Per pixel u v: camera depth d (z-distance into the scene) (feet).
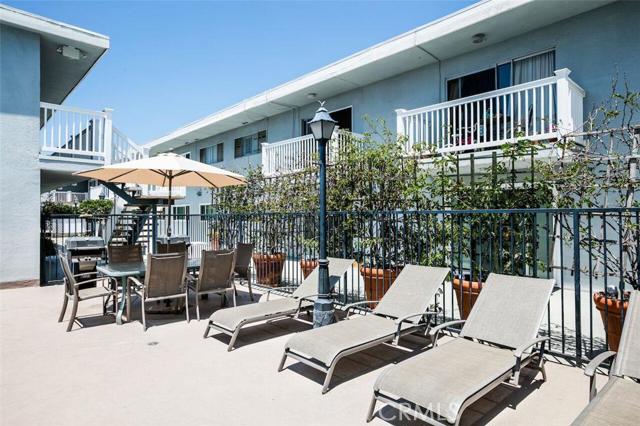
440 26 31.71
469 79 34.99
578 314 13.61
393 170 23.58
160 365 13.87
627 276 15.55
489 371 10.03
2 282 29.17
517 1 27.12
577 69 28.35
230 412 10.52
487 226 19.13
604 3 26.81
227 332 16.06
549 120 25.40
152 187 48.65
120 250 24.81
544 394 11.43
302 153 42.86
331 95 46.60
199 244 43.98
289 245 29.91
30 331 17.98
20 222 30.04
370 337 13.08
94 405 10.91
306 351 12.49
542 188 18.21
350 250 24.91
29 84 30.76
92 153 34.76
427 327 15.01
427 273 16.49
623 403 8.11
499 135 29.78
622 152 25.64
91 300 24.97
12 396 11.45
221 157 66.54
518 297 13.00
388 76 40.78
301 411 10.57
